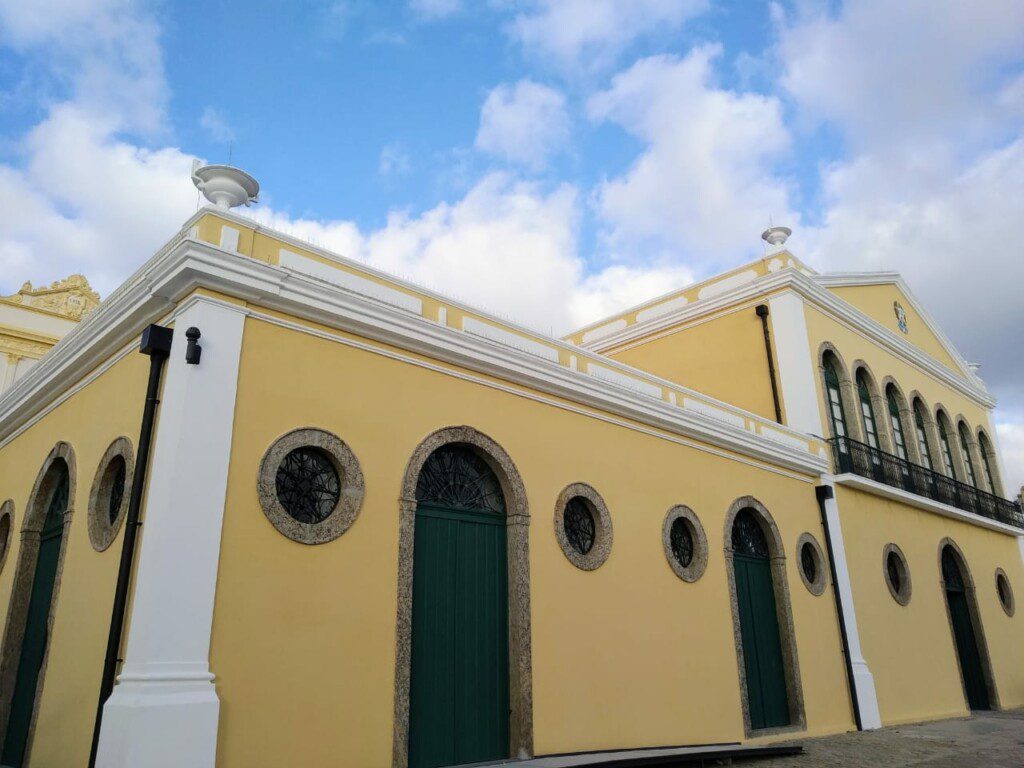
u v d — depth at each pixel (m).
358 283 7.12
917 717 12.69
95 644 5.73
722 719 9.24
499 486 7.86
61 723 5.92
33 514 7.93
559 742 7.34
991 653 15.77
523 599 7.45
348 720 5.82
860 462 13.38
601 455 8.93
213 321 5.84
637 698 8.30
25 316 15.43
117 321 6.62
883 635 12.58
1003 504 18.62
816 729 10.51
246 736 5.22
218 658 5.23
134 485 5.60
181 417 5.47
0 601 8.09
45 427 8.35
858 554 12.67
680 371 14.59
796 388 12.88
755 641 10.35
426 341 7.21
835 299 14.37
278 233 6.62
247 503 5.68
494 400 7.89
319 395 6.36
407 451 6.88
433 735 6.55
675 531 9.88
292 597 5.74
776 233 14.10
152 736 4.71
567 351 9.16
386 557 6.45
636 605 8.70
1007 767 7.99
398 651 6.29
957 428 18.80
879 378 15.54
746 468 11.13
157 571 5.09
